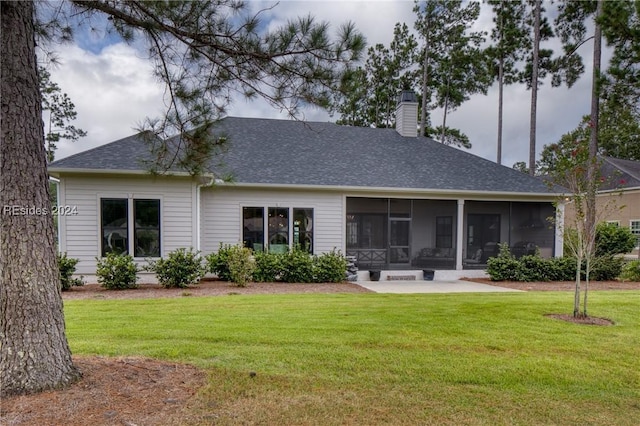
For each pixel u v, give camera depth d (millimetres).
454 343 4441
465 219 15117
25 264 2752
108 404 2680
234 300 7090
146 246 9617
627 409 2945
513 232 15328
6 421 2375
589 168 6211
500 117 22547
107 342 4250
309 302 6938
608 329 5168
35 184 2805
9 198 2723
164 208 9688
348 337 4609
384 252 13781
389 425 2602
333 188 11172
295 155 12719
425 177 12477
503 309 6391
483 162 14312
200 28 3764
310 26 3645
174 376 3275
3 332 2734
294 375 3416
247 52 3869
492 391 3201
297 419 2639
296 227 11297
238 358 3809
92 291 8336
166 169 4934
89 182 9312
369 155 13602
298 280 10195
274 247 11148
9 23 2723
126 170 9055
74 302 6840
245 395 2984
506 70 22109
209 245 10789
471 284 10609
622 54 12188
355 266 11570
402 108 15805
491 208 15242
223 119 4629
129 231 9508
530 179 13211
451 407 2896
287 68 3889
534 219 14852
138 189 9547
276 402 2883
